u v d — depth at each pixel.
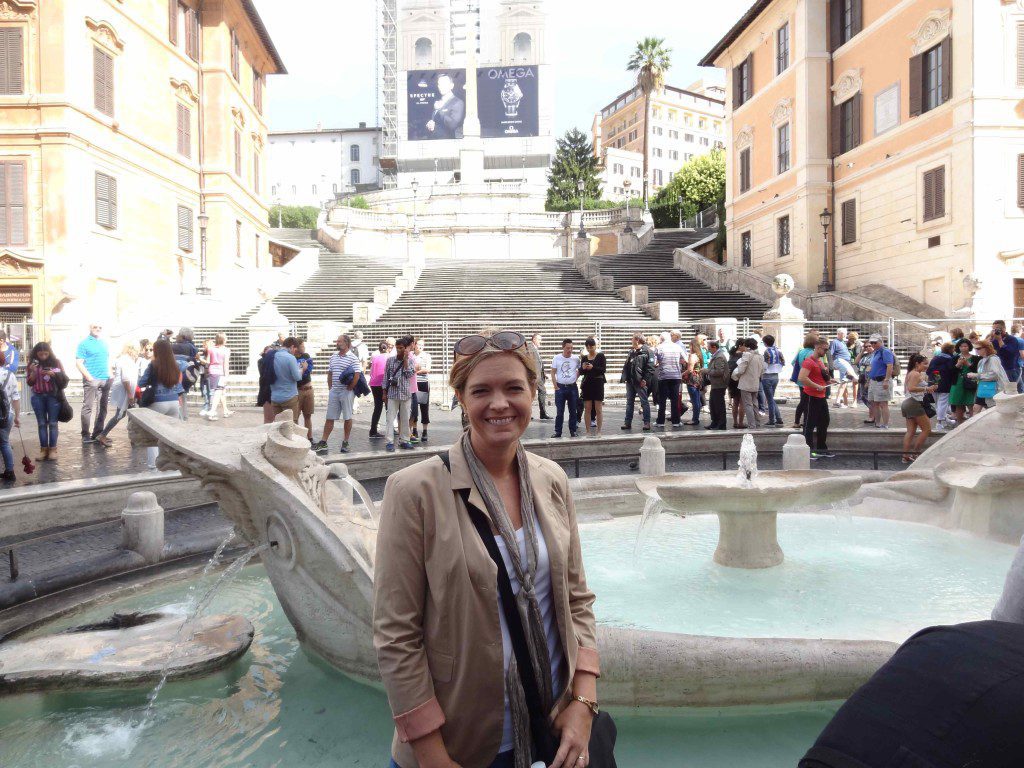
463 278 31.86
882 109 25.39
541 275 32.78
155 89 27.86
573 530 2.00
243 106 35.09
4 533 6.75
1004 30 21.16
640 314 26.11
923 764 0.87
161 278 28.09
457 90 87.62
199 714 3.68
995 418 7.66
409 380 10.88
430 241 49.25
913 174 23.86
